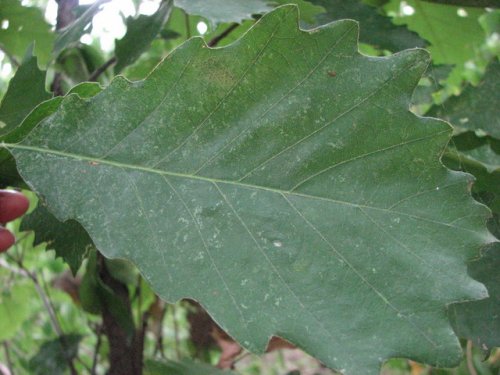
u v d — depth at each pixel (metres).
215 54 0.22
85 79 0.44
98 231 0.22
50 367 0.49
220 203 0.22
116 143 0.23
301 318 0.21
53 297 0.65
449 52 0.46
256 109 0.22
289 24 0.22
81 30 0.33
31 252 0.58
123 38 0.34
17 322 0.60
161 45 0.52
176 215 0.22
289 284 0.21
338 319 0.21
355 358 0.20
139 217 0.22
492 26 0.57
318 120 0.22
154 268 0.21
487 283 0.29
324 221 0.22
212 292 0.21
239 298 0.21
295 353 0.80
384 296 0.21
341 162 0.22
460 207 0.21
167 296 0.21
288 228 0.22
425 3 0.43
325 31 0.22
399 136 0.22
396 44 0.32
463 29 0.44
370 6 0.33
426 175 0.22
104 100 0.23
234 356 0.44
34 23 0.42
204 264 0.22
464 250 0.21
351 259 0.21
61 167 0.22
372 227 0.21
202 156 0.23
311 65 0.22
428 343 0.20
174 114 0.23
